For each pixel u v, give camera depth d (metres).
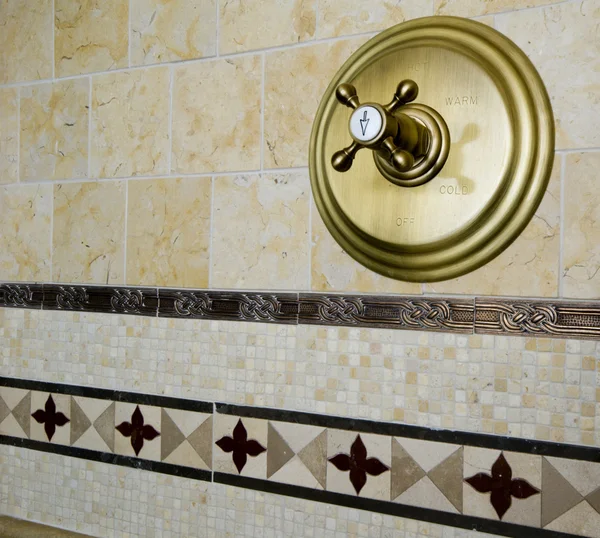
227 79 1.01
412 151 0.81
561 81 0.79
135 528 1.07
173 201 1.05
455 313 0.85
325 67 0.94
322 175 0.92
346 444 0.91
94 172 1.12
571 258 0.79
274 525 0.96
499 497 0.82
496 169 0.80
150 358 1.07
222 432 1.00
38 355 1.17
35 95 1.18
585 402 0.78
